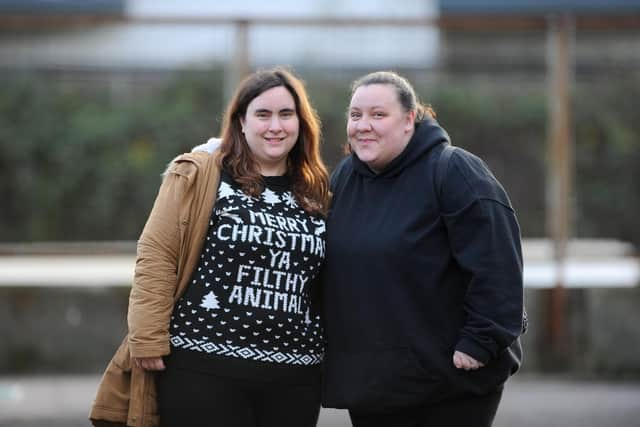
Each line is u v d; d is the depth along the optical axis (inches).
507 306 321.1
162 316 327.0
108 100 1280.8
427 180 332.2
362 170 345.7
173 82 1280.8
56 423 572.7
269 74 344.5
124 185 1245.1
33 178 1245.1
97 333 705.6
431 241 330.6
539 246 877.2
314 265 339.3
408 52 1239.5
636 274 737.0
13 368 701.3
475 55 1248.2
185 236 331.3
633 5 1241.4
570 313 709.9
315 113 354.9
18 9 1194.0
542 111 1272.1
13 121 1256.2
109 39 1247.5
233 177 337.7
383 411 335.0
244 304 328.5
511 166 1273.4
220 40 1269.7
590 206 1293.1
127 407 338.6
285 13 1291.8
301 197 343.6
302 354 337.1
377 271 331.6
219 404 327.6
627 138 1304.1
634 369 703.7
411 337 329.7
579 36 1245.7
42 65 1235.9
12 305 703.1
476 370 330.0
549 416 592.7
